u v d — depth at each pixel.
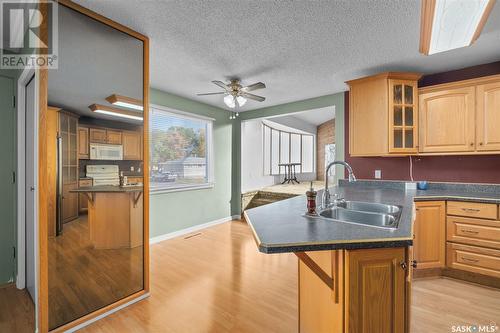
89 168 1.82
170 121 3.91
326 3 1.68
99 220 1.90
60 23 1.63
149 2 1.66
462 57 2.53
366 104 2.92
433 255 2.47
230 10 1.75
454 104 2.62
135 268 2.09
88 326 1.75
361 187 3.44
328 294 1.24
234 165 5.14
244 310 1.95
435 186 3.01
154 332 1.69
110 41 1.89
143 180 2.09
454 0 1.36
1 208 2.28
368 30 2.01
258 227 1.28
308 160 9.47
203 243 3.57
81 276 1.78
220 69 2.83
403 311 1.13
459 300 2.09
